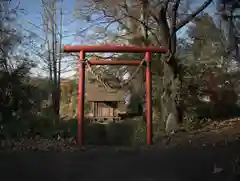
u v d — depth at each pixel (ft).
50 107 76.07
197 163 26.86
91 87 112.88
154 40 72.95
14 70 52.13
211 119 65.36
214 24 68.39
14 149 34.22
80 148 36.01
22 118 47.70
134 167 26.37
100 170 25.45
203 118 66.69
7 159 29.17
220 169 23.95
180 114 58.75
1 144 36.73
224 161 26.58
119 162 28.45
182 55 80.69
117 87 48.78
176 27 54.85
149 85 42.29
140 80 76.64
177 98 58.65
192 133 48.19
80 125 40.27
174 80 58.90
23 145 36.55
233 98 74.64
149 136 41.14
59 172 24.80
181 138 44.11
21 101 51.16
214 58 77.87
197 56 80.12
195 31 75.77
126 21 71.72
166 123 55.42
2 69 49.90
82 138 39.93
